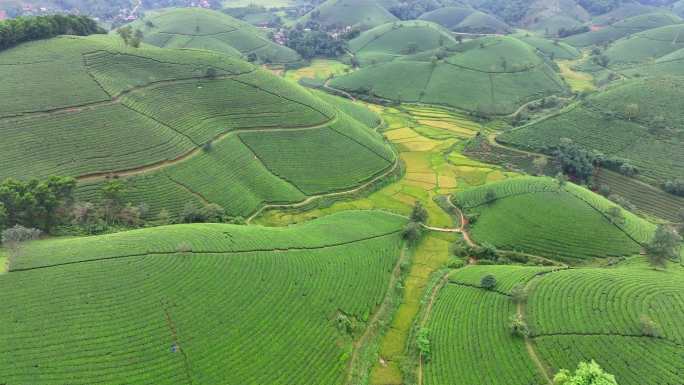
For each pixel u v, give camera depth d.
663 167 107.19
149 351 50.41
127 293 56.28
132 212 78.50
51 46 112.88
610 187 107.69
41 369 46.75
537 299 61.66
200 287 59.38
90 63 110.38
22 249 62.25
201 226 72.62
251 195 93.69
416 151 130.12
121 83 108.06
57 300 54.12
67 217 74.19
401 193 105.62
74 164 85.12
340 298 65.50
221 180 93.56
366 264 74.19
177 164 92.56
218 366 50.84
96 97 100.81
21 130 88.75
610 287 61.41
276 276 65.31
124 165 88.12
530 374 51.47
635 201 103.19
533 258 78.56
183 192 87.50
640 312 55.66
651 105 122.81
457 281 71.69
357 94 186.62
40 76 102.31
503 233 84.75
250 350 53.72
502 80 179.00
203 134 103.00
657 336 51.91
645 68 189.88
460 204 97.25
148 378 47.81
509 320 58.50
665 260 72.81
